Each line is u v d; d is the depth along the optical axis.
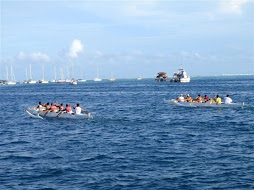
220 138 27.98
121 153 23.41
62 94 111.56
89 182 17.50
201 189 16.30
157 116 44.62
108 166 20.22
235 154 22.41
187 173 18.62
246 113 45.06
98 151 24.12
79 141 28.12
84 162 21.19
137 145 26.00
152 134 30.70
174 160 21.27
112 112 51.31
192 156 22.14
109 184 17.16
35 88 181.00
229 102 52.00
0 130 35.50
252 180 17.28
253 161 20.62
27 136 31.30
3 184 17.41
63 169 19.72
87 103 70.75
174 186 16.75
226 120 38.91
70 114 42.62
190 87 139.88
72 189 16.58
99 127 35.62
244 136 28.75
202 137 28.61
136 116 45.31
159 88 139.00
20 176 18.62
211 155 22.28
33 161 21.67
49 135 31.47
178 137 28.88
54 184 17.30
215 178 17.73
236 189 16.17
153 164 20.50
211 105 52.81
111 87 166.25
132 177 18.16
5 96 109.44
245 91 102.06
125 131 32.72
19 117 47.56
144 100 75.88
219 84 169.25
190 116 43.53
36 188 16.78
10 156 23.19
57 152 24.05
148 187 16.69
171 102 61.84
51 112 44.66
